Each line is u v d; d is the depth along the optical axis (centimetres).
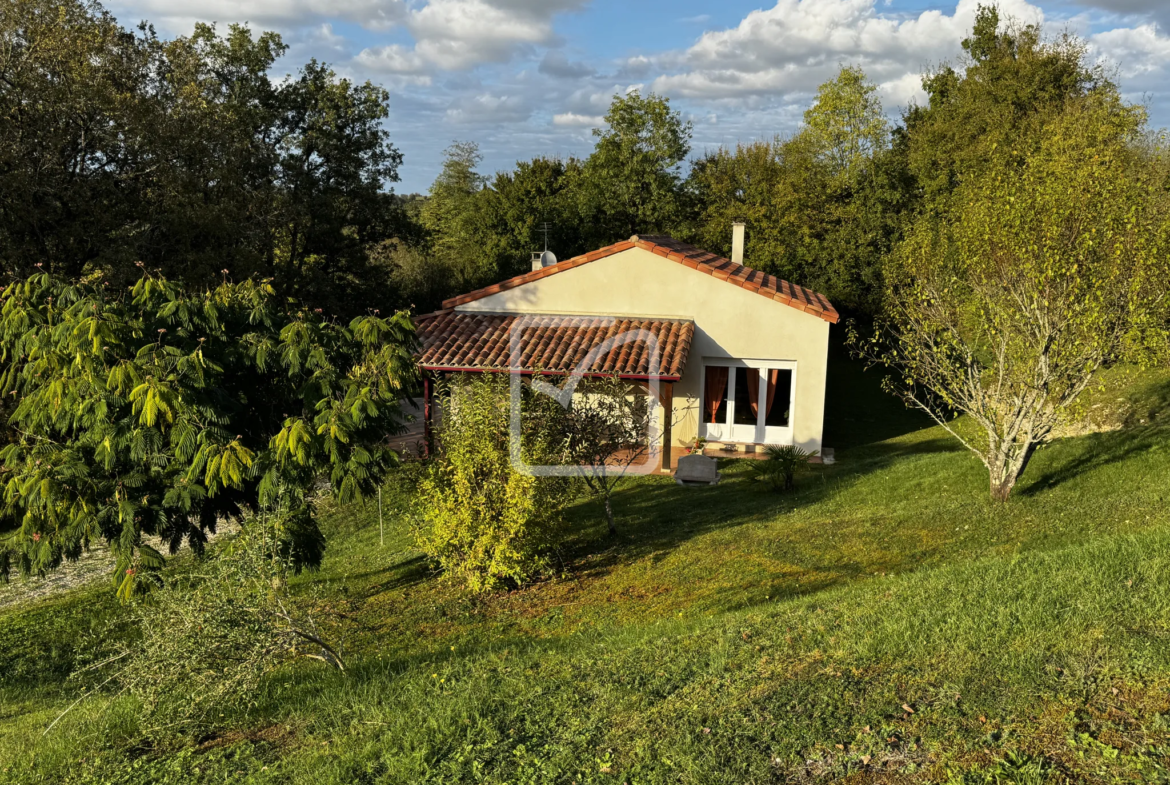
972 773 417
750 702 525
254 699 681
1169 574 652
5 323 1052
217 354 1080
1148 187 1071
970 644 566
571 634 862
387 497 1702
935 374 1290
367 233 3672
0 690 908
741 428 1959
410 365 1180
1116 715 455
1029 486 1220
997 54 3394
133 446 950
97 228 2155
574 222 4662
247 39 3244
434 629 965
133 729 656
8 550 1018
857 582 865
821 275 3478
